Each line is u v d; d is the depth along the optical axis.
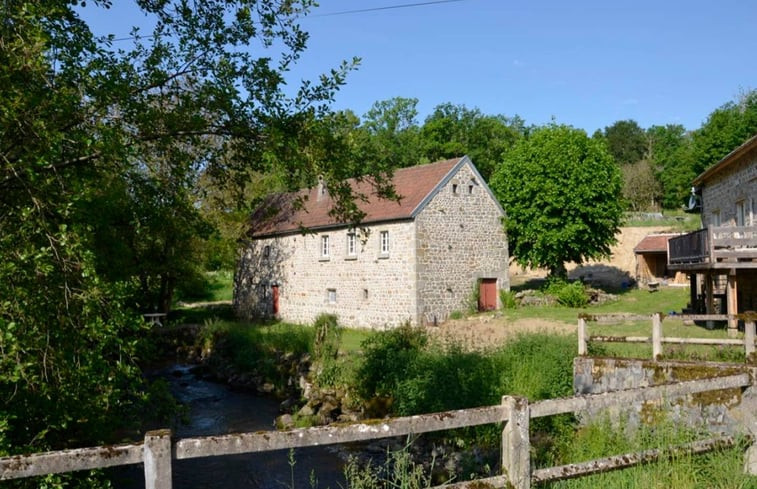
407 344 16.00
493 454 10.74
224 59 8.25
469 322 24.19
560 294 28.47
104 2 7.37
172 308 37.25
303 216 31.09
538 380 11.71
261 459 12.31
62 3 6.76
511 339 14.40
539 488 4.57
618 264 41.81
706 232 17.67
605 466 4.64
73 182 6.13
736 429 5.78
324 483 10.78
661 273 38.00
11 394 5.79
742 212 20.22
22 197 6.14
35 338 5.49
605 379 9.82
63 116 6.47
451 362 13.07
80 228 6.21
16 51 5.86
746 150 17.66
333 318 24.11
